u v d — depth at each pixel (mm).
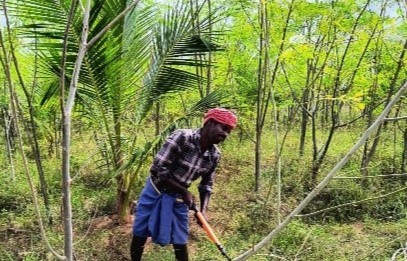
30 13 4281
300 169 7355
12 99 2115
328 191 6527
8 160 7809
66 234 2029
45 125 7473
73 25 4324
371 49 7152
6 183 6598
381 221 6176
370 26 6383
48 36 4293
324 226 5836
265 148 9523
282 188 6809
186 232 4203
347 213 6277
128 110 5422
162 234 4039
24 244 5012
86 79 4828
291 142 10281
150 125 8797
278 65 6508
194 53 5129
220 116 3773
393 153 8453
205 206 4188
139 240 4266
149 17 5230
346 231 5645
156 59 5152
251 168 7883
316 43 6391
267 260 4660
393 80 6629
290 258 4816
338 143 9992
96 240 5102
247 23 6738
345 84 7312
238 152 8969
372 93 7359
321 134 11102
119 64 4852
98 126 5309
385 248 5094
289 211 6078
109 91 4996
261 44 6098
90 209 5887
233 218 5742
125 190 5461
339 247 5195
